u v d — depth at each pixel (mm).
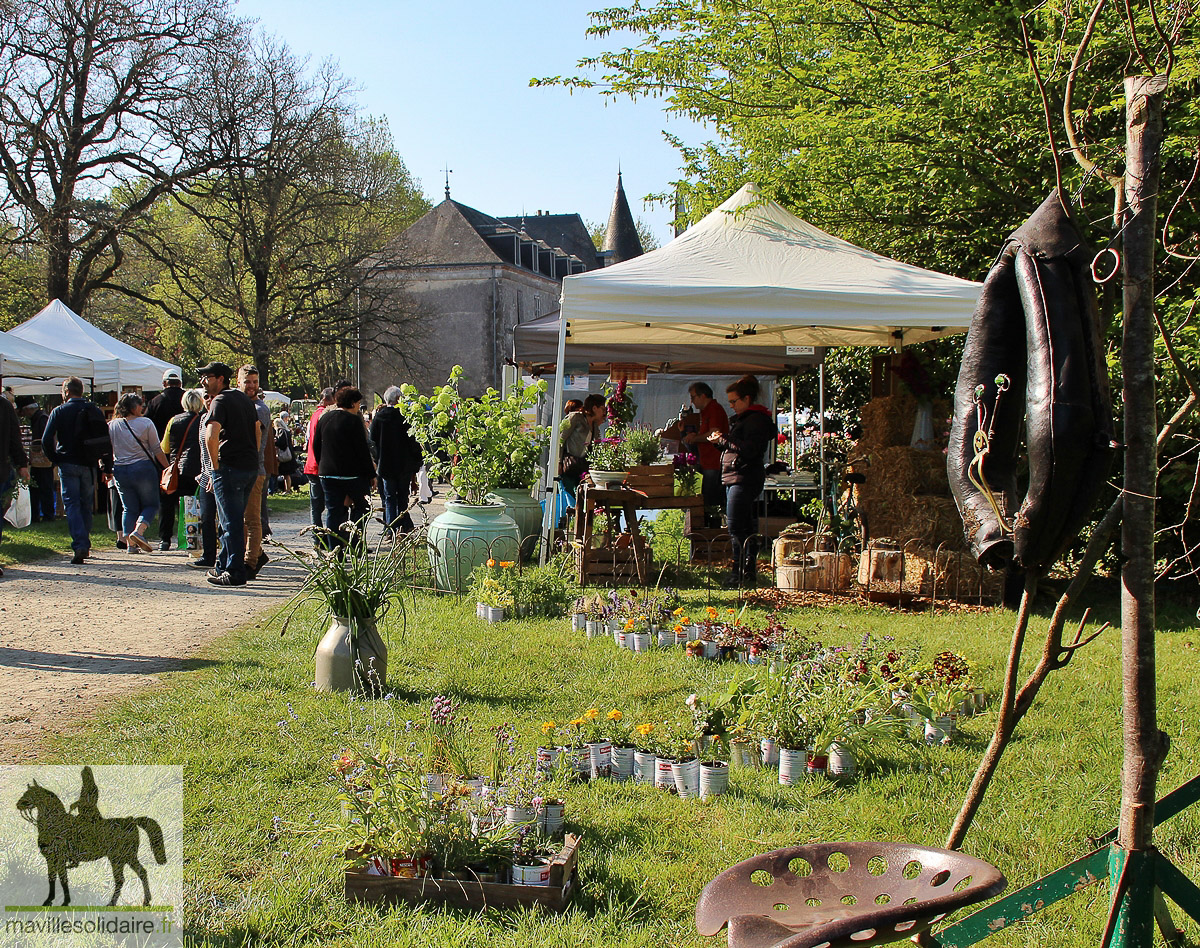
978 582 8141
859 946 1913
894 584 8172
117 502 12008
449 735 3939
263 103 30344
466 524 8469
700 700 4637
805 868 3188
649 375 16312
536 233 70938
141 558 10617
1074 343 2170
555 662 6070
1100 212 7641
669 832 3666
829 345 12188
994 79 7594
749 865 2330
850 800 3971
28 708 5027
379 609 5605
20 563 10000
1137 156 2250
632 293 8555
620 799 3990
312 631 6852
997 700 5246
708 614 6531
